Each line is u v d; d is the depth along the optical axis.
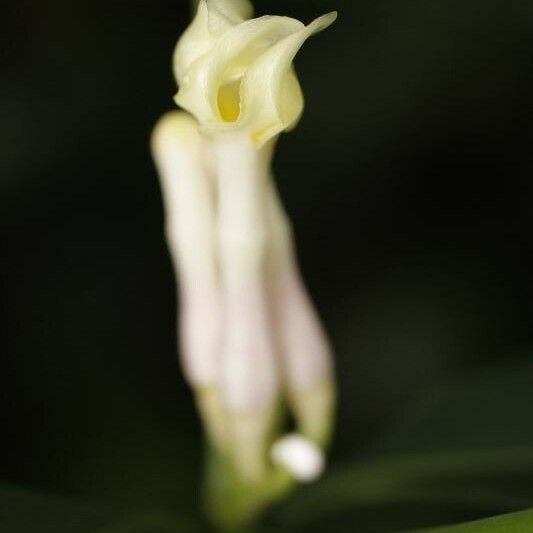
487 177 0.22
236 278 0.17
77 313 0.21
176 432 0.21
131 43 0.21
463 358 0.21
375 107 0.21
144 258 0.21
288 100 0.16
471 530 0.15
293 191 0.21
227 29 0.16
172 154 0.17
